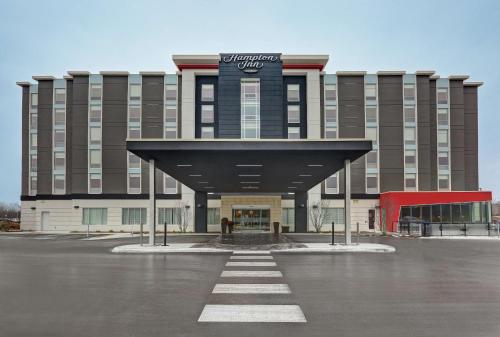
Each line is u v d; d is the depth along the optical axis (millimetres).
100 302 9414
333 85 52656
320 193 50812
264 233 46000
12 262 17609
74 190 52281
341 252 22125
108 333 7082
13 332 7152
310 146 21844
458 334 7016
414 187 52062
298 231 49844
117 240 34906
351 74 52531
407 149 52500
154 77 52969
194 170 29234
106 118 52594
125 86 52875
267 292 10555
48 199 53125
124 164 52406
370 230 51469
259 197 49719
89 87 52906
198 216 50344
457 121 53531
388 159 52281
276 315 8234
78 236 42094
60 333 7090
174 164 26625
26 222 54344
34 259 18891
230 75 48000
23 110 55000
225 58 48281
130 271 14547
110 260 18391
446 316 8180
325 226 51094
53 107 54156
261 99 47469
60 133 53938
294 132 50531
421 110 52688
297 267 15578
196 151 22344
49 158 53719
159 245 25453
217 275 13508
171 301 9508
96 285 11633
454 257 19594
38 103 54188
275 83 47781
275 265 16234
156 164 26766
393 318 8023
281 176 32281
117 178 52344
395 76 52812
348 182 24859
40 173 53688
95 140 52688
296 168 27969
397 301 9500
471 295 10211
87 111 52781
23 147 54781
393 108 52562
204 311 8562
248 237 35375
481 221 45688
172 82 52781
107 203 52062
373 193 51938
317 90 50469
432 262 17375
